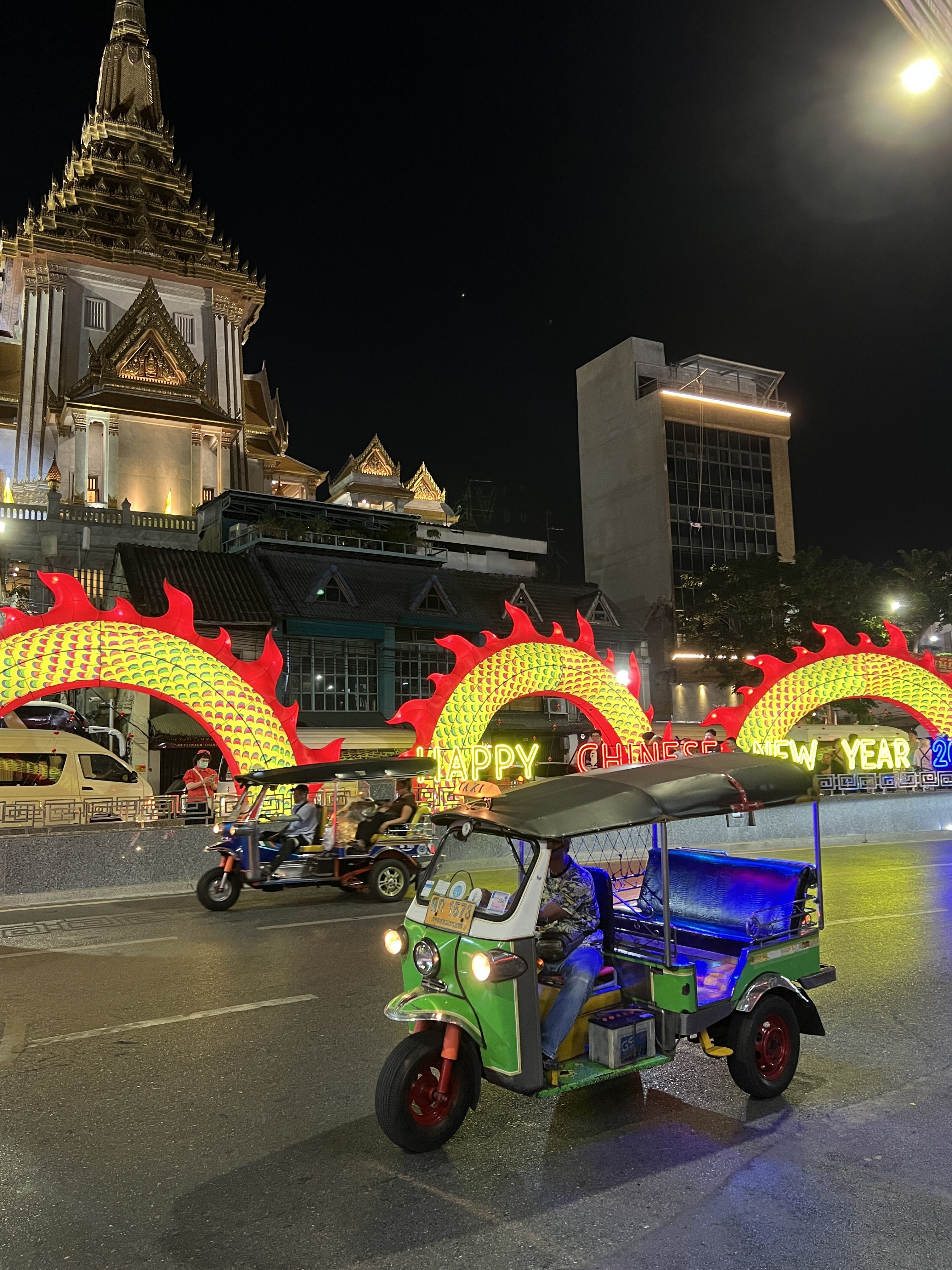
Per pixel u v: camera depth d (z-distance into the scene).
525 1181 4.21
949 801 21.75
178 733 27.73
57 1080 5.58
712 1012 4.99
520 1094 4.93
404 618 33.28
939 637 43.09
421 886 5.17
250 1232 3.77
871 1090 5.32
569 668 19.23
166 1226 3.83
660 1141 4.64
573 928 4.93
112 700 31.08
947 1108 5.04
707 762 5.67
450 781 16.53
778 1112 5.00
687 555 50.91
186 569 31.36
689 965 4.96
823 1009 6.88
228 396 54.06
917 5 6.82
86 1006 7.18
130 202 54.72
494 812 4.95
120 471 46.19
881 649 22.42
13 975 8.27
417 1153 4.49
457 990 4.61
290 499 38.81
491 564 44.22
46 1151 4.59
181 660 14.62
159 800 14.37
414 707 17.34
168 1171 4.35
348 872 12.40
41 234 49.75
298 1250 3.62
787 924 5.60
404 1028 6.51
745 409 54.12
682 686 47.72
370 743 29.81
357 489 60.53
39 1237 3.76
